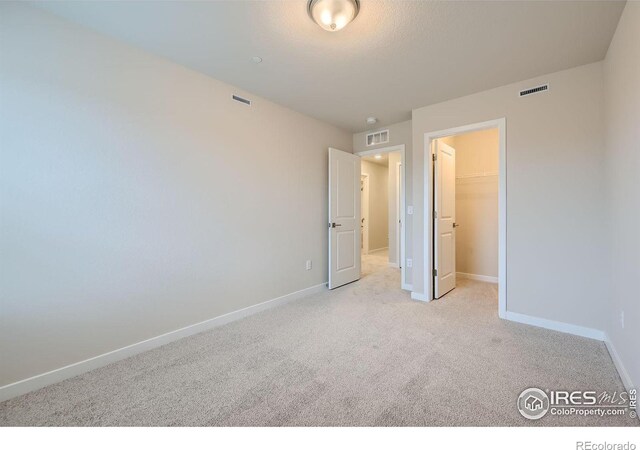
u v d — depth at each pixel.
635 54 1.50
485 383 1.68
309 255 3.62
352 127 4.04
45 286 1.72
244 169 2.84
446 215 3.59
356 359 1.98
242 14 1.74
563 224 2.39
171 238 2.30
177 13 1.73
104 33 1.93
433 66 2.33
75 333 1.83
